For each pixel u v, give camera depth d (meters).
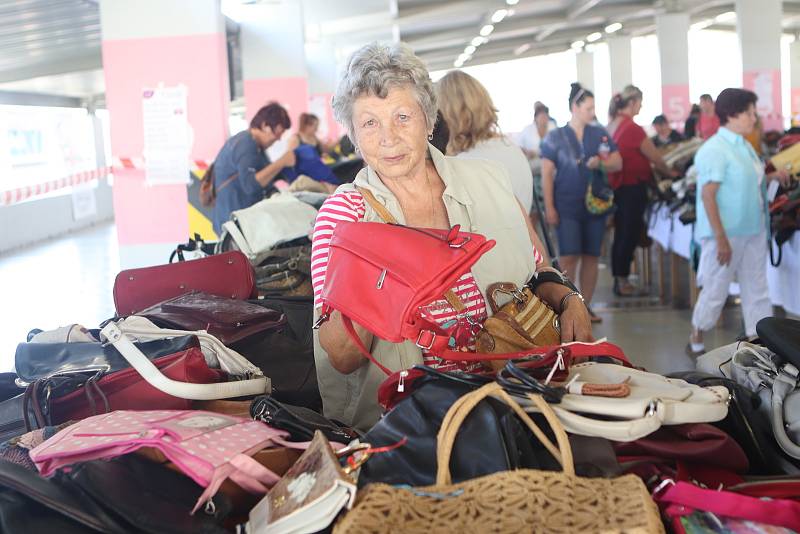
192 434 1.55
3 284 10.75
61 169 18.08
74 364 2.00
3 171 14.86
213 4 6.45
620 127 7.65
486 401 1.48
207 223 6.66
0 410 1.98
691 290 7.05
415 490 1.35
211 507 1.48
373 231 1.72
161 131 6.54
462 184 2.09
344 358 1.93
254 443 1.58
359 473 1.45
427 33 24.08
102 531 1.40
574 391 1.57
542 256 2.31
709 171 5.05
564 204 6.32
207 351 2.16
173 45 6.48
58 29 10.16
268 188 6.23
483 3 18.27
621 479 1.35
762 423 1.84
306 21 14.84
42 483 1.42
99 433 1.58
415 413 1.53
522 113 36.91
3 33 9.64
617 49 29.41
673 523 1.40
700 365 2.25
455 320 1.96
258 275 3.38
